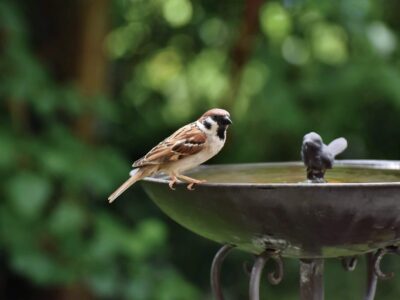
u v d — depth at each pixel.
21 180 7.65
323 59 9.88
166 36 10.54
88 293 9.40
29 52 8.20
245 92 9.77
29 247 7.96
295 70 9.85
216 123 4.89
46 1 9.30
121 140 10.36
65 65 9.29
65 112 8.95
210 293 10.26
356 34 9.22
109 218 8.34
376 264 4.63
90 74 9.25
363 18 9.31
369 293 4.91
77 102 8.26
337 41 9.98
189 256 10.29
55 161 7.91
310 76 9.65
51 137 8.32
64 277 7.99
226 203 3.92
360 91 9.60
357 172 5.06
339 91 9.38
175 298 8.50
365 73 9.24
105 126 9.90
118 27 10.43
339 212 3.77
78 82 9.20
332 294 10.09
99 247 7.99
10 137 8.05
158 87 10.52
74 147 8.27
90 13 9.19
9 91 7.88
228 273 10.34
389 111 10.27
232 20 10.39
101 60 9.30
